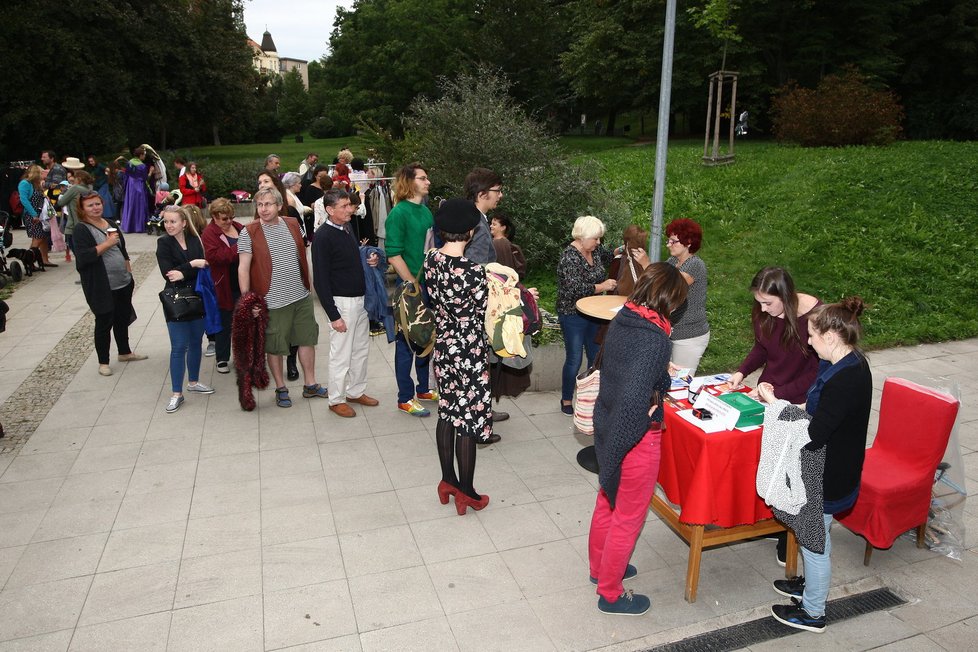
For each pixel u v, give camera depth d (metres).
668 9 5.53
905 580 3.66
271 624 3.24
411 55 38.78
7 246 10.66
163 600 3.40
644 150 18.00
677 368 4.12
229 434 5.29
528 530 4.05
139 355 7.00
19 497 4.37
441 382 4.07
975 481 4.66
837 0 22.88
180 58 28.70
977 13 24.47
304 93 75.12
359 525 4.08
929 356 7.43
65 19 23.92
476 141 10.26
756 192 11.95
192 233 5.93
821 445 2.96
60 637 3.15
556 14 38.16
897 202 10.95
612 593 3.28
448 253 3.88
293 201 8.99
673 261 4.86
